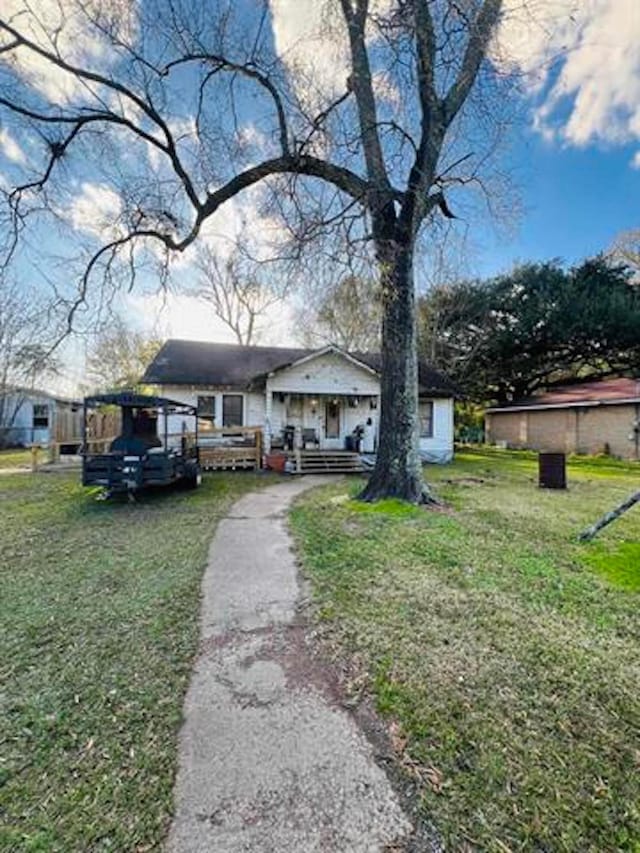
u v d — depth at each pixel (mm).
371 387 15133
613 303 20719
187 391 15453
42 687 2760
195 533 6324
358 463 13672
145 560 5184
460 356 24578
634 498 5664
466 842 1705
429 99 7375
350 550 5328
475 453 21125
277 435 16062
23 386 22844
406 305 7969
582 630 3398
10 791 1988
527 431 23594
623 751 2172
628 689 2660
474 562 4879
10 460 16641
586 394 20891
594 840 1719
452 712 2451
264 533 6281
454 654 3041
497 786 1967
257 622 3598
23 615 3768
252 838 1726
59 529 6652
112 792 1969
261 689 2709
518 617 3594
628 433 18203
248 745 2232
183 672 2906
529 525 6504
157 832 1768
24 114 7605
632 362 23422
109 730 2367
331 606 3826
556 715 2428
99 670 2941
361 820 1802
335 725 2371
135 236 8695
